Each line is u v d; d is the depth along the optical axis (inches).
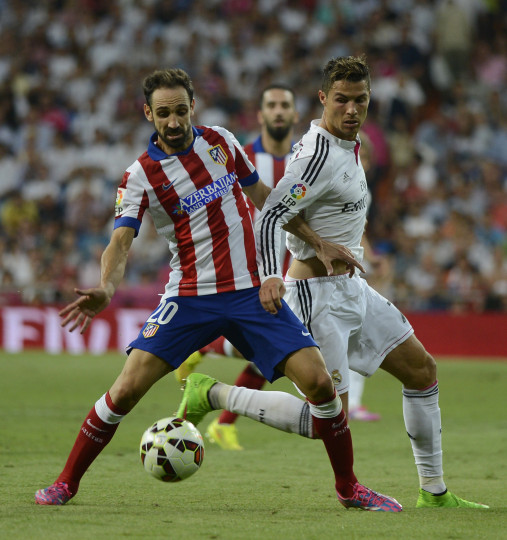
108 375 1688.0
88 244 2453.2
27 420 1117.7
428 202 2450.8
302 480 751.1
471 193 2481.5
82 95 2824.8
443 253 2269.9
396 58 2817.4
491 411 1275.8
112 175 2625.5
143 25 2942.9
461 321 2079.2
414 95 2753.4
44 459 834.2
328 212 653.3
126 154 2650.1
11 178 2637.8
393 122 2664.9
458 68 2839.6
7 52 2920.8
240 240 623.2
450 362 2001.7
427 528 537.0
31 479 720.3
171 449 605.0
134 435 1011.9
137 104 2778.1
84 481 724.7
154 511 592.7
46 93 2812.5
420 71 2815.0
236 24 2928.2
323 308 654.5
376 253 2298.2
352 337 664.4
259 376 950.4
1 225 2534.5
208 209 614.2
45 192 2598.4
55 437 979.3
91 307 575.2
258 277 624.4
